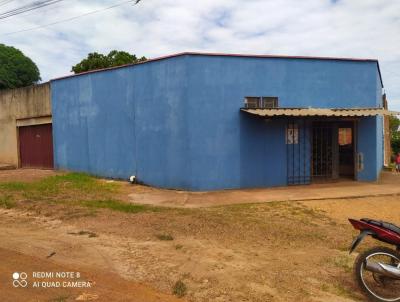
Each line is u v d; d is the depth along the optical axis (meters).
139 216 9.13
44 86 19.00
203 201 11.02
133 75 14.23
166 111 13.17
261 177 13.30
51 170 18.66
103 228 8.14
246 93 13.07
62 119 17.72
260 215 9.27
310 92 13.80
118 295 4.85
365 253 4.90
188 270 5.70
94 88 15.88
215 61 12.71
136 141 14.31
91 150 16.27
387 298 4.82
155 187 13.59
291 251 6.60
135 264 5.99
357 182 14.11
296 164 13.70
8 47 30.42
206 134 12.71
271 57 13.33
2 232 8.02
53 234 7.82
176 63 12.74
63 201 11.06
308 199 11.03
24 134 20.95
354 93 14.29
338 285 5.21
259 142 13.25
